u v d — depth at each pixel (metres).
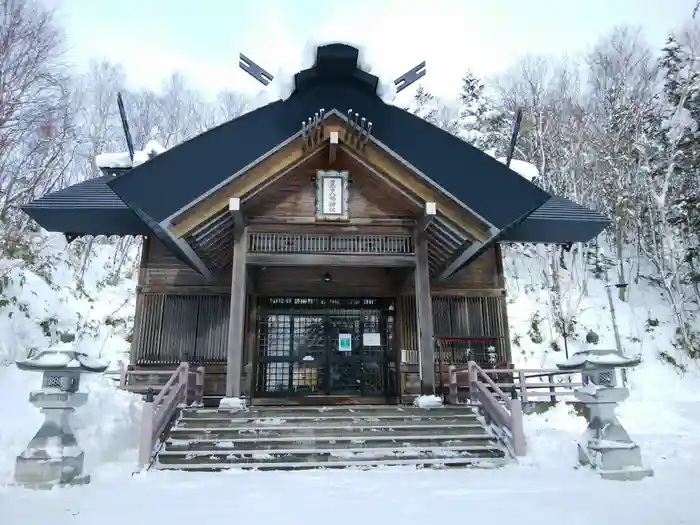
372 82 9.82
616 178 22.81
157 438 7.07
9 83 18.83
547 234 12.45
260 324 12.42
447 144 9.84
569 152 25.30
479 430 7.83
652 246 21.91
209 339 11.94
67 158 26.44
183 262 12.23
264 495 5.12
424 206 9.64
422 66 10.76
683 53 23.62
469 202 9.68
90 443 6.86
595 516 4.21
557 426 10.40
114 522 4.05
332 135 9.49
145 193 8.70
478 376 10.02
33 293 15.10
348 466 6.84
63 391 5.72
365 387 12.22
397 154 9.77
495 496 5.04
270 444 7.17
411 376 12.21
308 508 4.55
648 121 23.45
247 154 9.30
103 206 11.41
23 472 5.41
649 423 10.95
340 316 12.66
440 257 11.49
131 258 23.33
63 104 23.55
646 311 20.42
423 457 7.09
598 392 6.39
